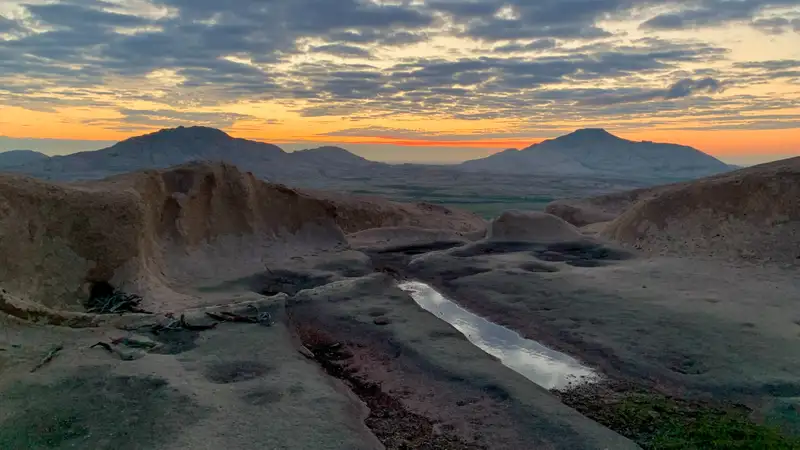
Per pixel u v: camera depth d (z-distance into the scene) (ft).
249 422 29.27
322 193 163.73
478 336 50.70
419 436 30.86
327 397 33.01
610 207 194.80
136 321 45.29
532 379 40.11
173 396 31.83
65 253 52.39
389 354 43.57
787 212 79.61
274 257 82.69
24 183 51.37
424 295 67.77
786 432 30.86
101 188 60.85
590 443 28.99
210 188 80.23
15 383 32.48
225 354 39.70
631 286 63.62
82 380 33.58
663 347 44.37
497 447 29.43
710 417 33.14
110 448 26.43
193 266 71.00
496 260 86.38
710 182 94.58
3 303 39.52
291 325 49.47
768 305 53.83
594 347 45.80
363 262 83.56
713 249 80.69
